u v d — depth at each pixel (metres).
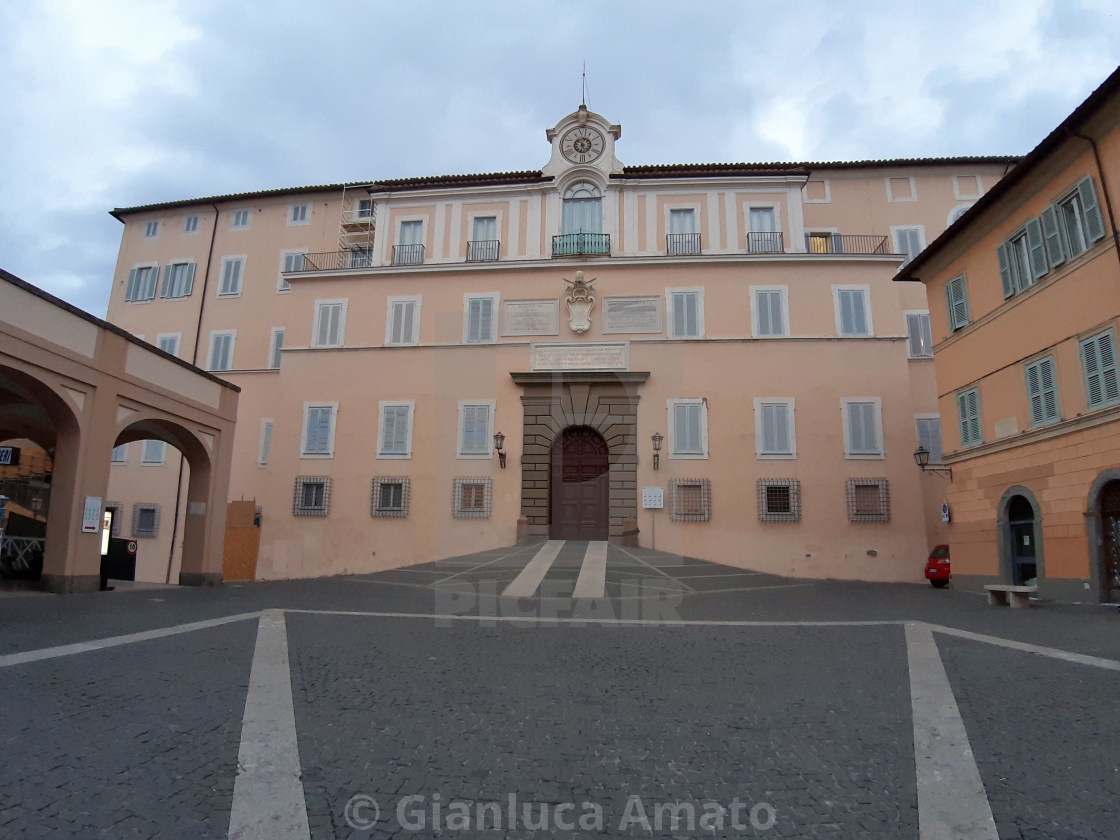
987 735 4.21
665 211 26.20
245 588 16.88
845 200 28.05
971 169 27.94
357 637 7.81
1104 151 13.59
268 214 31.50
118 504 28.91
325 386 25.33
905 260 27.36
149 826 2.90
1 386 13.20
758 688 5.39
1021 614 11.45
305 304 26.25
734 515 22.80
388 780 3.44
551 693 5.16
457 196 27.22
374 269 25.98
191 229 32.09
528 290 25.17
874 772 3.59
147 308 31.67
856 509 22.61
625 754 3.84
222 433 18.44
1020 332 16.12
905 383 23.39
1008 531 16.59
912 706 4.86
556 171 26.70
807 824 2.99
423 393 24.78
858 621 10.09
